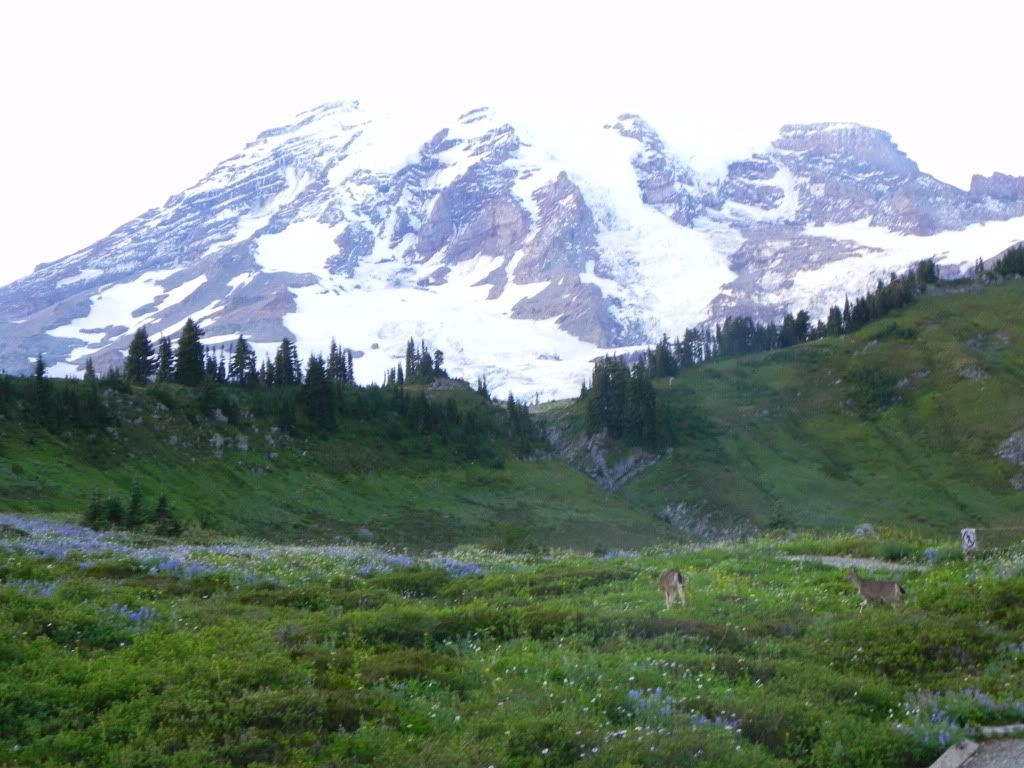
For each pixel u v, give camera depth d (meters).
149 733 11.59
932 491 156.00
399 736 11.93
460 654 17.62
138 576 28.38
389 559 41.00
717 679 15.60
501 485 150.50
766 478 165.75
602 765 11.01
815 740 12.73
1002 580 22.62
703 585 26.92
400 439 155.75
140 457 109.12
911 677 16.44
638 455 179.25
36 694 12.57
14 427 100.38
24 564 26.77
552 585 27.28
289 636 18.19
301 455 134.50
